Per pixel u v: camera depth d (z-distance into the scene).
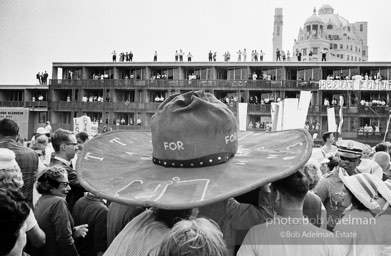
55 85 47.59
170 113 2.49
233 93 46.72
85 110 46.94
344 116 41.16
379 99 42.38
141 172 2.58
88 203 5.20
